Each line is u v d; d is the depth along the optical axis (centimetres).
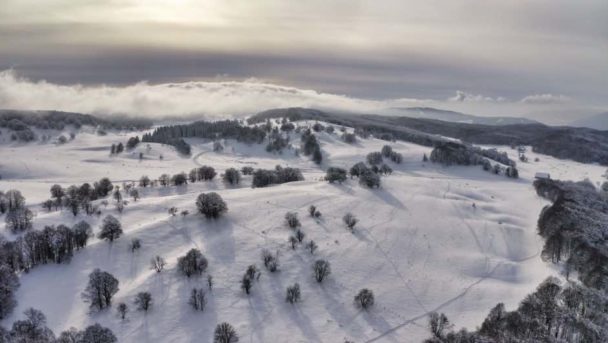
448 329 10462
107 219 13775
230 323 10656
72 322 10394
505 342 8581
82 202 16538
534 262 14462
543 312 9438
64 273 12206
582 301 9831
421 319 11294
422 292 12450
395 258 14088
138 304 10912
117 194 18512
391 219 16800
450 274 13475
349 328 10800
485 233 16412
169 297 11381
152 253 13425
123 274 12412
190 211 15988
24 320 9425
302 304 11544
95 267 12569
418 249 14775
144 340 10000
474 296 12300
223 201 16150
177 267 12475
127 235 14125
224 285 11994
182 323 10594
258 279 12344
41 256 12475
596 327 8625
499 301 11956
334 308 11506
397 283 12800
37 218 15462
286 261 13288
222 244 13988
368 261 13725
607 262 11969
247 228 15125
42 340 8681
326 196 18638
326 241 14650
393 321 11169
